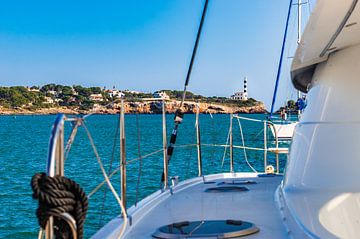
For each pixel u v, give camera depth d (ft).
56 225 7.77
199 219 13.23
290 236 11.13
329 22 11.16
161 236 11.21
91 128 220.84
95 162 82.02
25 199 51.13
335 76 13.01
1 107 535.60
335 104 12.58
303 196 12.01
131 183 57.00
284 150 37.24
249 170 68.44
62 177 7.64
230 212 14.06
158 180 58.95
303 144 13.26
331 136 12.22
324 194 11.54
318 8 10.59
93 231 35.14
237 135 152.97
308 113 13.74
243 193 17.24
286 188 13.53
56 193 7.42
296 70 16.53
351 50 12.98
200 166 21.88
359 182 11.32
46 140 161.68
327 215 10.82
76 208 7.77
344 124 12.11
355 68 12.68
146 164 76.18
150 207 15.03
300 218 10.96
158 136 151.84
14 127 278.26
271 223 12.56
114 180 60.03
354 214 10.86
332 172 11.79
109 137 151.12
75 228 7.68
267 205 14.89
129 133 167.43
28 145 138.41
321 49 13.19
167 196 16.92
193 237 10.96
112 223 12.60
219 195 16.96
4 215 43.60
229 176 22.18
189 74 16.99
